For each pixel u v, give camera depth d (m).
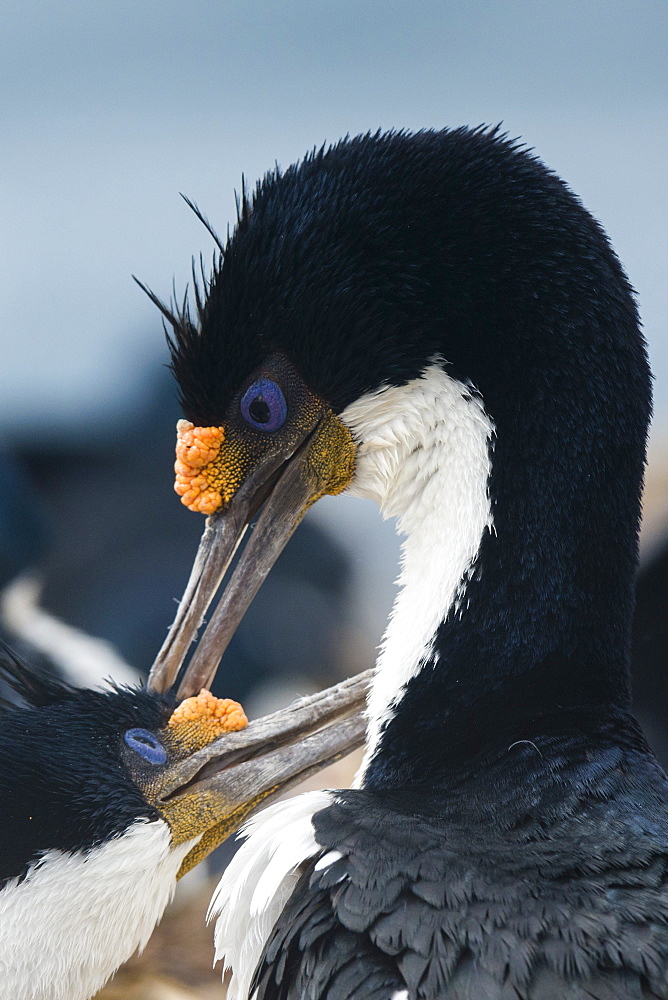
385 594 6.06
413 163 4.12
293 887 4.08
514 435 4.11
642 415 4.12
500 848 4.07
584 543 4.11
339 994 4.05
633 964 4.04
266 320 4.12
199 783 4.12
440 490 4.12
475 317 4.11
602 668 4.11
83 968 4.10
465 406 4.12
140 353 4.88
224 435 4.14
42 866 4.09
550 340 4.11
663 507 4.42
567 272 4.11
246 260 4.12
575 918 4.05
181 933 4.28
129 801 4.10
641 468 4.12
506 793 4.09
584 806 4.08
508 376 4.11
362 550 5.66
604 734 4.10
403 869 4.07
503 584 4.11
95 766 4.10
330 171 4.12
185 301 4.14
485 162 4.12
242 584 4.14
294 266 4.12
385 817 4.08
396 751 4.11
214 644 4.14
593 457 4.11
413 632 4.12
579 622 4.11
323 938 4.06
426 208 4.11
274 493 4.14
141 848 4.10
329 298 4.12
